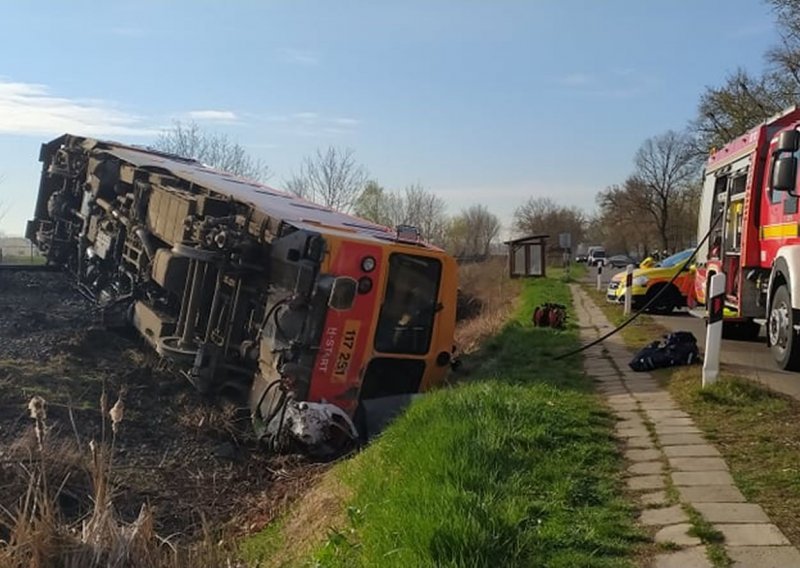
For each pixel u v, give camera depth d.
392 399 9.20
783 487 5.32
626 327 16.33
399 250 9.25
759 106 37.28
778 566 4.15
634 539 4.55
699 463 5.96
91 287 14.02
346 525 5.35
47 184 16.02
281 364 8.58
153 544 4.74
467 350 15.10
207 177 11.71
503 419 6.82
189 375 9.50
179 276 9.84
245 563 5.43
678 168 73.00
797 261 9.91
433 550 4.19
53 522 4.54
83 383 9.81
